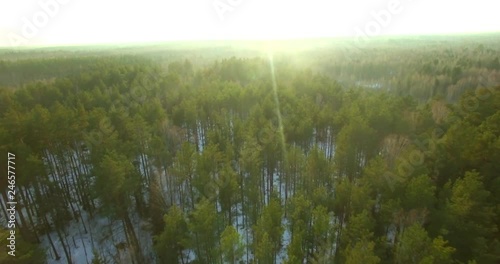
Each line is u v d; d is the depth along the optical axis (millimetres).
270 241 26422
